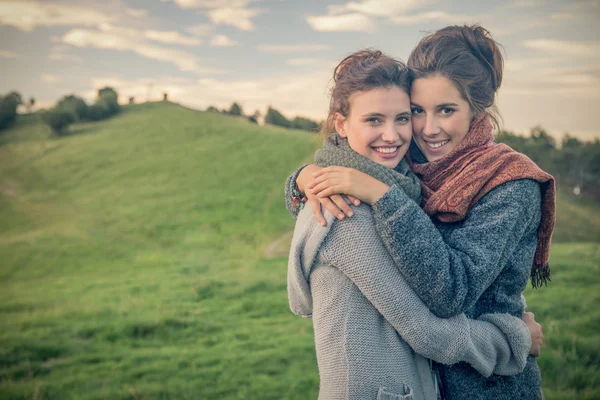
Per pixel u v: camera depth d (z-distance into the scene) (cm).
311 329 1461
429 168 202
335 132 212
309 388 939
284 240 3594
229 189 4725
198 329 1617
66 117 6956
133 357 1327
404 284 178
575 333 1045
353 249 179
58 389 1123
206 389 1008
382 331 185
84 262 3416
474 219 188
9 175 5606
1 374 1255
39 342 1520
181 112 7350
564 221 4400
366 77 187
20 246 3678
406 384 183
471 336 179
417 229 175
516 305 201
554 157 6775
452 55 194
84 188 5178
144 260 3356
